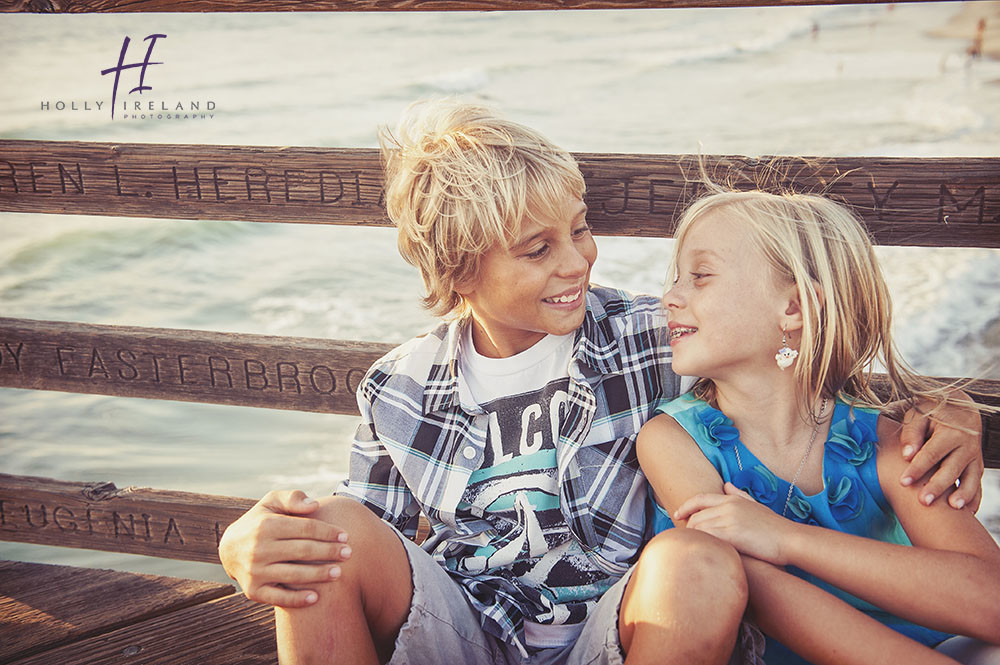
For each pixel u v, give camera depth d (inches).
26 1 78.7
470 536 65.3
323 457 185.8
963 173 67.2
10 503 91.8
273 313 283.6
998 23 608.7
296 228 359.6
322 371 82.1
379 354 80.5
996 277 275.3
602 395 66.2
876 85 543.5
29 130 500.7
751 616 52.9
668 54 617.9
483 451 65.9
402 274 311.0
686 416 63.1
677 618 47.6
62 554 152.0
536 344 66.7
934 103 503.5
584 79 574.6
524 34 671.1
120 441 195.3
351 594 52.8
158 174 79.6
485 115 63.5
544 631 62.1
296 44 657.0
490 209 58.7
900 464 58.8
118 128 510.6
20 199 82.7
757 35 649.0
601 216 73.2
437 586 58.1
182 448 191.3
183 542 89.2
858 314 61.1
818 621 50.2
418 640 56.5
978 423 60.3
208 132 513.7
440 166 61.5
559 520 65.1
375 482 67.7
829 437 61.0
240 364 83.8
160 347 84.7
